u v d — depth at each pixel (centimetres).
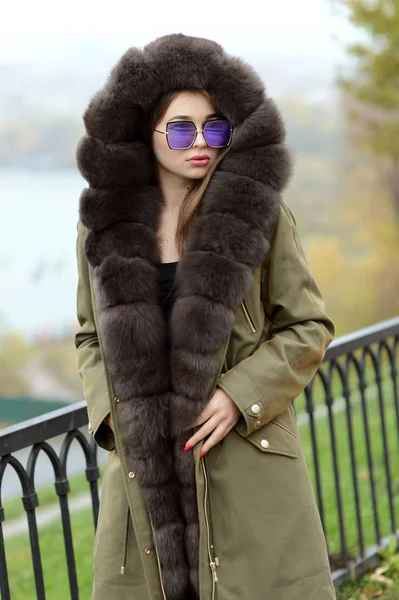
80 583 503
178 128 255
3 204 5459
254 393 246
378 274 2719
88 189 264
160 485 249
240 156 253
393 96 1094
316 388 1146
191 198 260
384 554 406
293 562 249
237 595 247
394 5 983
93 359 271
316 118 2772
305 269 258
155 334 249
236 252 247
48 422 278
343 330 2781
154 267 257
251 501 249
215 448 251
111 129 260
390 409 868
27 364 4606
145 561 251
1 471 262
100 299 256
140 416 248
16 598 492
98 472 301
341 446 715
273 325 263
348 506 541
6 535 671
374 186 2500
